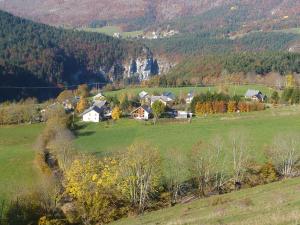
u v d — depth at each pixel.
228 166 67.62
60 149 81.38
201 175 62.44
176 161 63.28
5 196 62.09
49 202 55.56
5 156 90.19
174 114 134.12
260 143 82.94
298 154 69.50
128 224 48.66
